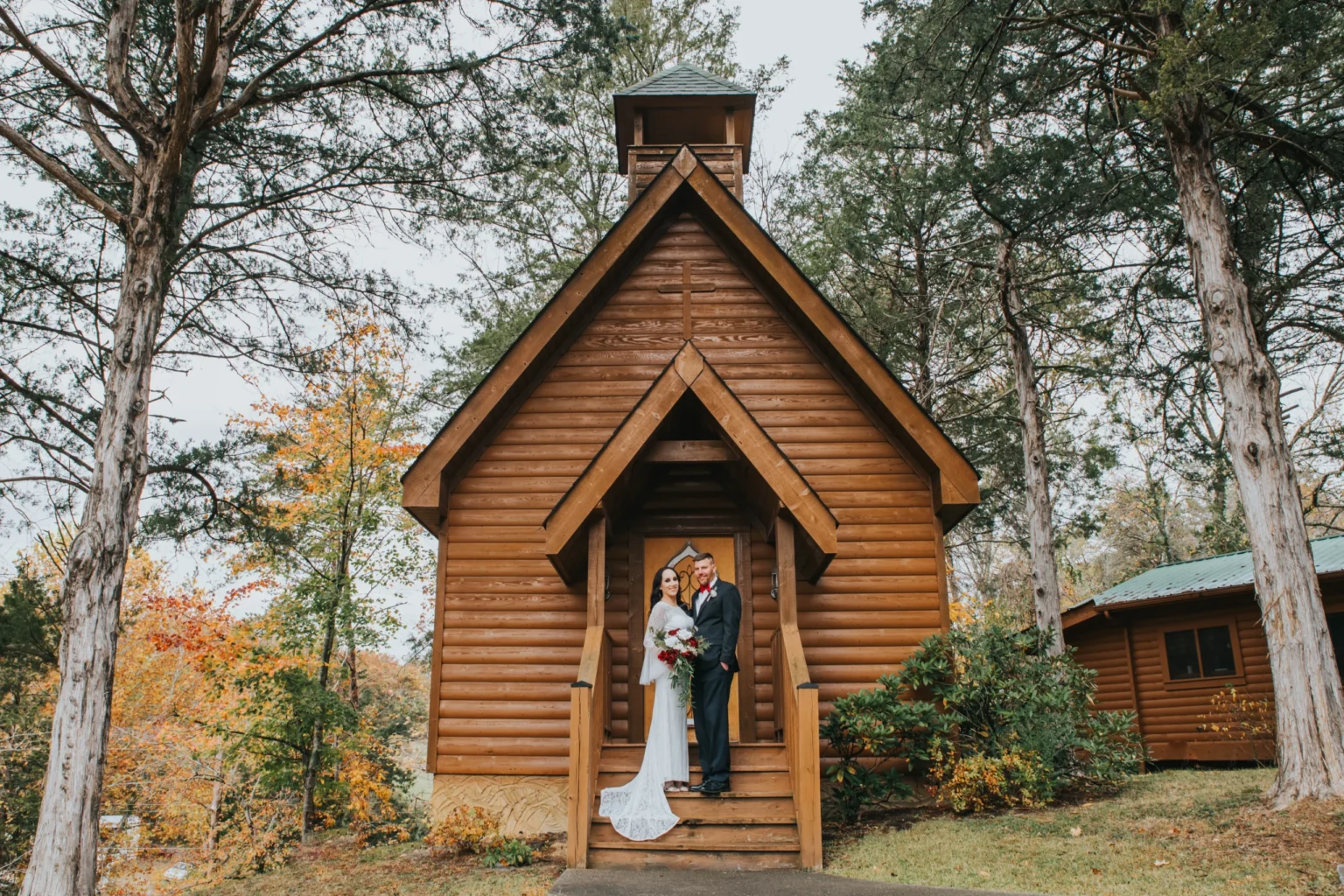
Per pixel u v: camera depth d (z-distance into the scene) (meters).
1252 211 13.51
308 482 19.52
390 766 23.62
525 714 10.37
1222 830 7.45
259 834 19.72
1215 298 9.88
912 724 9.04
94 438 12.91
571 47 12.27
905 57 15.35
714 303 11.73
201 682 23.22
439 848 9.70
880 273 20.98
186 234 12.97
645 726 10.20
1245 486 9.33
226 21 10.98
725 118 14.79
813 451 11.12
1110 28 11.62
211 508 13.61
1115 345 16.80
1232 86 11.12
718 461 9.26
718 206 11.62
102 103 10.20
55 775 8.95
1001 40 12.88
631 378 11.48
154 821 22.66
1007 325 17.08
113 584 9.67
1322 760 8.06
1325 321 14.46
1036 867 6.84
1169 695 18.00
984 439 22.75
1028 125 16.14
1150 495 32.47
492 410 10.89
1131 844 7.28
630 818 7.66
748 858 7.38
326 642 19.14
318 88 11.59
